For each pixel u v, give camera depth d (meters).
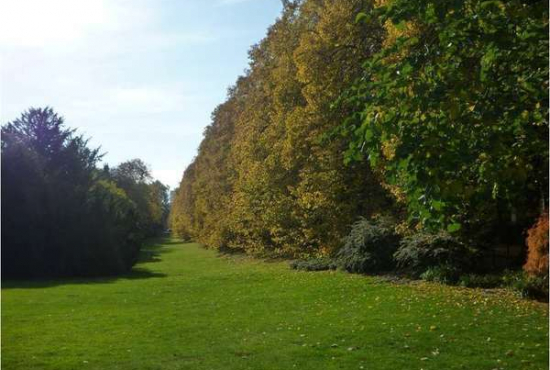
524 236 16.95
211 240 44.88
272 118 29.05
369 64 5.89
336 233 23.38
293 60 25.22
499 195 6.00
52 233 29.83
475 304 12.69
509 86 5.23
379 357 8.34
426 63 5.51
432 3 5.30
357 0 21.31
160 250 56.81
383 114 5.20
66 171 32.62
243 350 9.23
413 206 5.38
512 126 5.20
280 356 8.70
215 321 12.17
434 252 17.11
